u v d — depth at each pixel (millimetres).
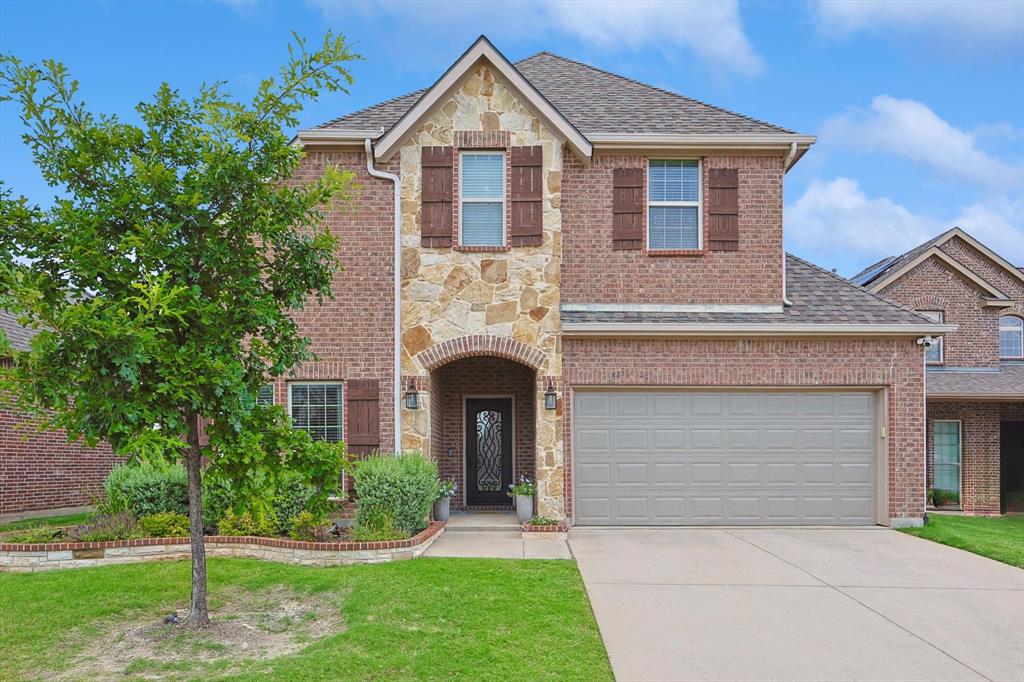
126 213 6633
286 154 7148
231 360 6617
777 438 13234
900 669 6234
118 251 6527
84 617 7465
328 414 13195
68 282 6473
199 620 7184
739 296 13648
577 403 13219
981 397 18203
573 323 12820
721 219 13711
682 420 13219
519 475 15016
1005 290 21500
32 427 14859
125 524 10586
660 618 7461
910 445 13008
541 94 12914
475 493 15102
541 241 12867
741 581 8977
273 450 7504
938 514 18406
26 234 6277
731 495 13156
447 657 6148
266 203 7012
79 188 6684
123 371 5754
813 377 13086
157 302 6008
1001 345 21625
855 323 12977
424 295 12875
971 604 8125
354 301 13109
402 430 12758
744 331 12836
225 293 6922
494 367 15148
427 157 13000
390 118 14008
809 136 13500
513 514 14172
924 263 20797
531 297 12820
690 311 13617
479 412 15219
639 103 15273
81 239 6301
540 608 7531
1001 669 6266
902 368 13102
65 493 17047
